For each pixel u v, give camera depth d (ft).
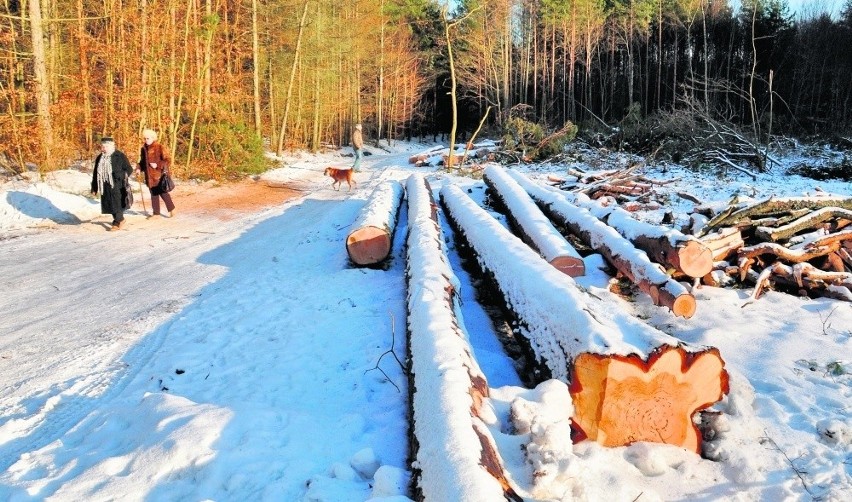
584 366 11.09
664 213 32.81
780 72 106.01
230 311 19.99
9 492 9.46
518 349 16.96
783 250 21.26
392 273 24.59
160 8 53.62
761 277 20.89
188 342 17.19
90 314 19.79
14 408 13.32
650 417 11.14
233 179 57.88
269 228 35.35
